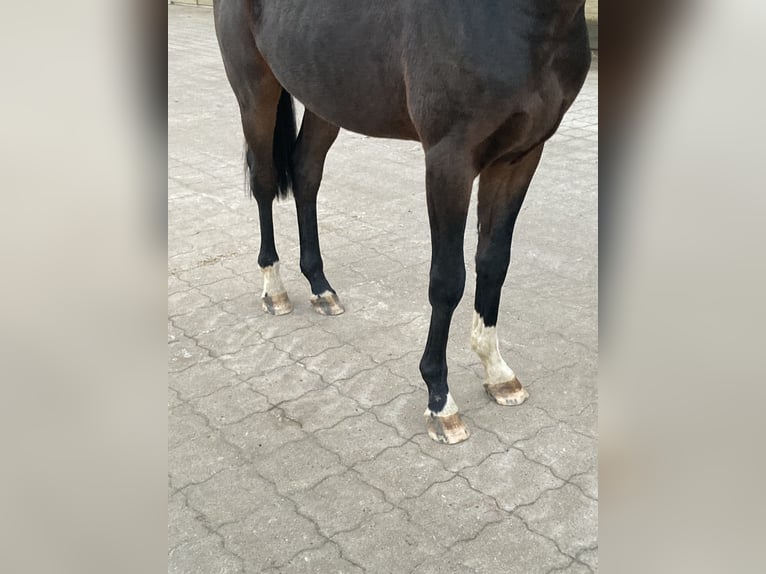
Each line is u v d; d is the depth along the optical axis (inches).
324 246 133.0
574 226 138.2
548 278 118.7
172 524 70.4
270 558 66.3
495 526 69.2
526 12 63.7
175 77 276.8
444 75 67.2
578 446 79.9
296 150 105.8
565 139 190.1
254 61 97.0
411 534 68.6
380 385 92.0
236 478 76.5
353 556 66.2
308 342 102.1
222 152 189.5
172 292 116.6
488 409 86.7
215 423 85.4
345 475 76.6
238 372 95.3
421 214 147.2
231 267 125.2
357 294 115.4
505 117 67.1
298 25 82.4
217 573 64.7
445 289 75.7
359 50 76.7
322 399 89.4
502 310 109.1
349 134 204.7
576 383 91.3
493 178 79.7
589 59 71.1
